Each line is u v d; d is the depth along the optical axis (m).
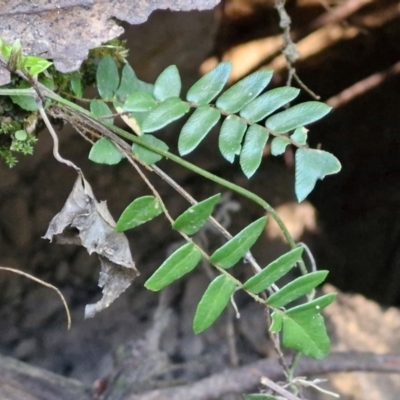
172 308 0.94
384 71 1.06
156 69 0.82
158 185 0.97
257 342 0.91
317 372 0.67
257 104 0.44
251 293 0.45
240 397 0.77
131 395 0.66
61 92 0.46
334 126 1.28
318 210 1.45
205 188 1.01
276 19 0.89
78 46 0.44
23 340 0.90
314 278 0.45
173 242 0.98
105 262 0.45
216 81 0.44
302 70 1.06
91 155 0.44
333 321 0.97
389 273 1.45
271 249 1.04
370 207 1.44
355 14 0.96
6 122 0.46
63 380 0.67
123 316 0.94
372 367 0.67
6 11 0.44
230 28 0.89
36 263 0.93
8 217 0.89
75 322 0.93
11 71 0.42
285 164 1.11
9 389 0.63
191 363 0.85
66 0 0.44
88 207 0.44
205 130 0.44
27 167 0.85
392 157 1.33
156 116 0.44
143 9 0.44
